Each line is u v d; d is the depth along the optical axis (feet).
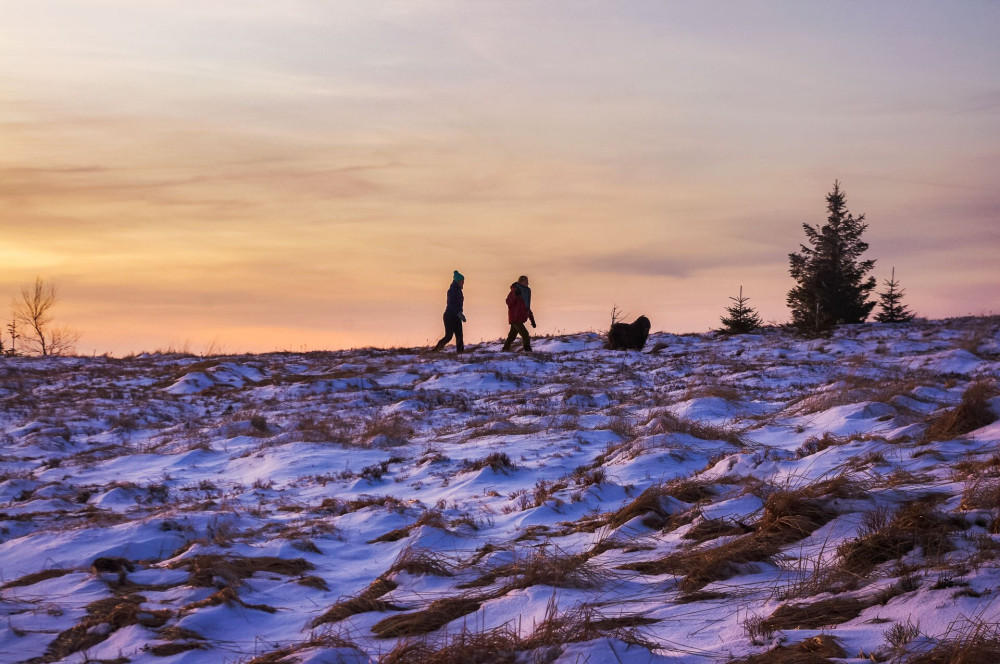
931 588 16.01
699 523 24.08
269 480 40.57
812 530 21.77
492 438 47.44
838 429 40.50
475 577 21.94
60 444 52.75
